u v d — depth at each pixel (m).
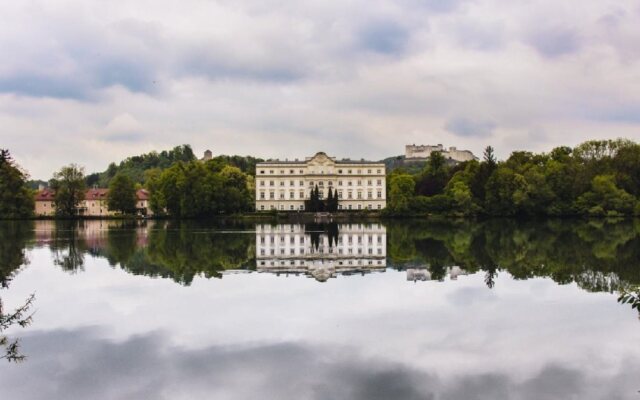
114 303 32.66
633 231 87.31
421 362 22.00
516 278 40.50
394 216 157.00
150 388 19.67
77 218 160.75
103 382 20.25
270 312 30.25
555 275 41.56
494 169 151.88
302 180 182.25
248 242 74.69
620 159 145.38
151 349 23.83
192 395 19.05
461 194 147.25
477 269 45.31
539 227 102.44
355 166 182.88
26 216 146.62
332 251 62.44
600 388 19.41
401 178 158.12
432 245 68.50
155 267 47.84
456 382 19.97
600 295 33.88
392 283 39.22
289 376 20.61
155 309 31.06
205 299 33.81
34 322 28.34
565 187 137.62
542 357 22.55
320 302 32.75
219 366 21.70
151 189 192.38
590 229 94.00
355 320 28.38
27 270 45.78
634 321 27.72
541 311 29.89
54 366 21.88
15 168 143.38
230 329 26.88
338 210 176.00
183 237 82.88
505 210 143.12
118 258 54.16
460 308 30.80
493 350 23.42
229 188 162.62
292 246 68.94
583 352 23.09
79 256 55.75
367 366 21.59
